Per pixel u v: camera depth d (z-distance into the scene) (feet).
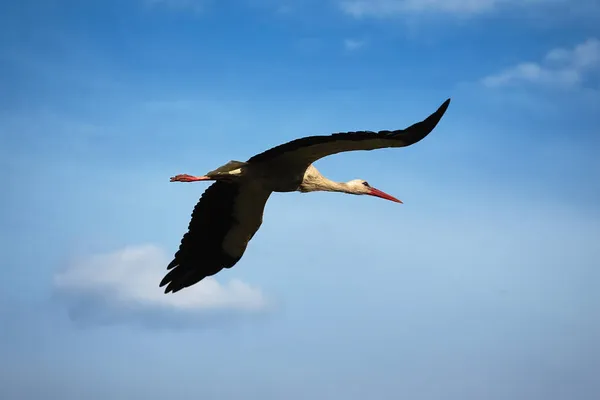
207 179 59.36
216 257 66.49
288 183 61.11
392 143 53.06
